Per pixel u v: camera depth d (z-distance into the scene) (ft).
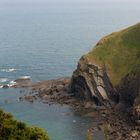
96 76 587.27
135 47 622.95
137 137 438.40
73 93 594.65
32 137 172.65
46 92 606.96
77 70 596.70
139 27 649.61
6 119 181.88
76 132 455.63
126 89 552.00
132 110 504.02
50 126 474.90
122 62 604.90
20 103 563.48
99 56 618.85
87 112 529.86
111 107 552.00
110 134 449.48
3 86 648.38
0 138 171.73
